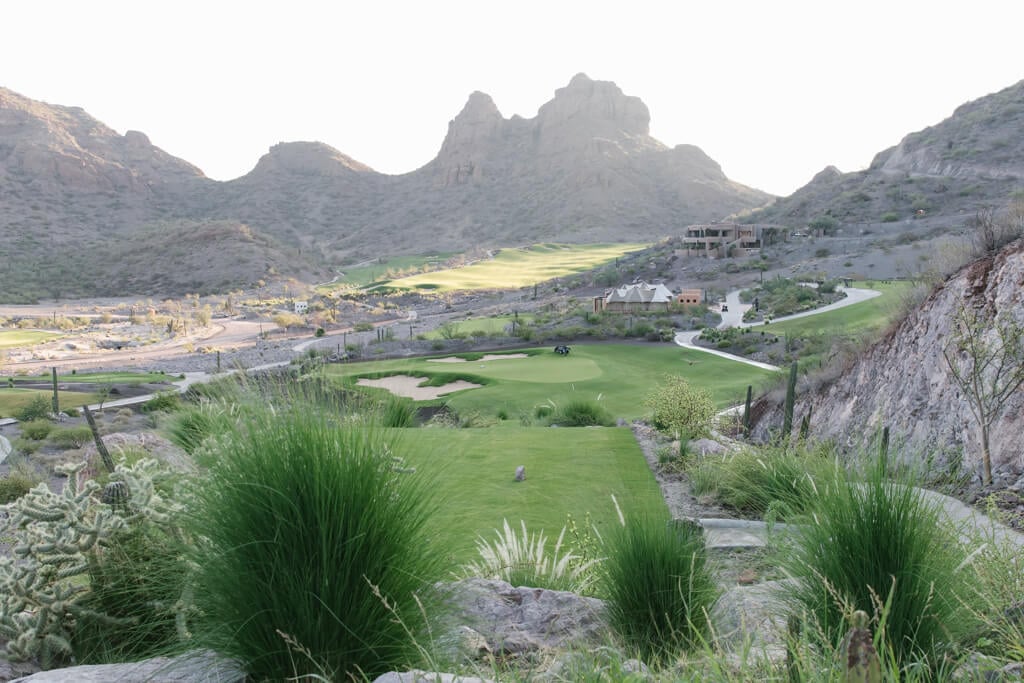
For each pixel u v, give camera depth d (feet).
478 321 297.94
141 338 378.94
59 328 425.69
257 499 6.90
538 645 9.21
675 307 269.64
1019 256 33.04
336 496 6.94
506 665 7.76
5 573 8.71
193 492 7.80
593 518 21.88
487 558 15.20
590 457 32.48
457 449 23.09
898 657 7.18
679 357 163.53
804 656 6.10
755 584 11.08
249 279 651.25
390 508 7.40
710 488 24.75
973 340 24.35
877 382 43.42
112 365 277.03
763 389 68.64
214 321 467.11
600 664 7.45
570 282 441.27
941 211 401.08
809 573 8.79
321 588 6.81
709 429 39.09
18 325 427.33
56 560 8.75
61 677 7.09
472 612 9.88
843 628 7.55
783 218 495.41
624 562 10.36
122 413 78.95
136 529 9.21
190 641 7.43
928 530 8.46
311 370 8.57
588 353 177.37
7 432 97.55
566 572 14.38
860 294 237.86
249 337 379.35
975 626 8.16
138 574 8.96
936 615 7.80
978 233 39.88
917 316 41.32
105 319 461.37
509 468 29.66
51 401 127.65
